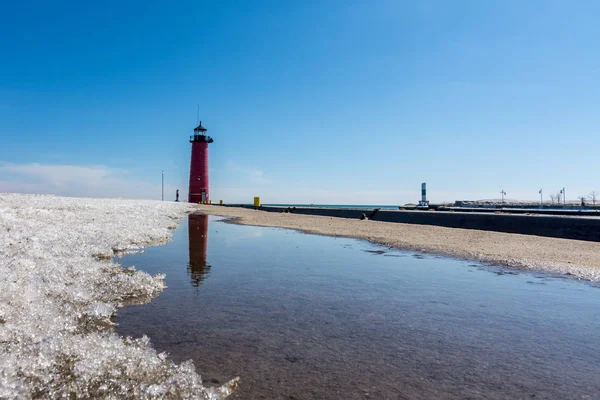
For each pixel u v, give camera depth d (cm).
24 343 370
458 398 304
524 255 1039
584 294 641
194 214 3234
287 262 915
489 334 452
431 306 565
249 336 431
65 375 313
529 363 374
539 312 540
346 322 488
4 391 277
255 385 317
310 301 582
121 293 590
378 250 1140
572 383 333
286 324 475
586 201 9694
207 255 995
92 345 371
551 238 1461
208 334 433
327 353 389
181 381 311
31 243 920
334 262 926
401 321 495
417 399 300
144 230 1456
